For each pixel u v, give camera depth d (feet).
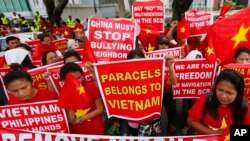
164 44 18.56
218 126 8.84
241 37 12.85
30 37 35.14
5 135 9.29
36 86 13.89
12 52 14.96
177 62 13.04
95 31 14.16
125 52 14.20
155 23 20.83
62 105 9.27
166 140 9.01
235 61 12.62
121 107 9.84
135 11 21.01
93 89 10.42
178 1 44.39
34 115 9.87
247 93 11.34
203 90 13.28
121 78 9.60
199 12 19.81
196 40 20.31
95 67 9.58
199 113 9.04
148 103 9.75
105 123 14.65
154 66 9.51
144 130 10.89
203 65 12.93
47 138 9.28
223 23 13.07
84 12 104.37
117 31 14.19
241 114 8.48
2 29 56.70
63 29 48.57
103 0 109.09
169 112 15.66
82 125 10.51
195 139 8.86
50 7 68.69
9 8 110.83
